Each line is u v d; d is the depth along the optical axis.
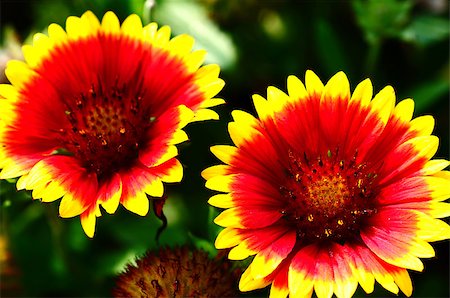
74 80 0.39
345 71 0.48
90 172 0.38
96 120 0.39
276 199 0.37
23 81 0.39
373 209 0.37
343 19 0.49
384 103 0.37
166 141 0.37
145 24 0.43
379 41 0.46
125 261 0.45
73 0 0.48
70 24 0.39
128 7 0.43
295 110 0.37
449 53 0.49
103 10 0.44
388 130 0.37
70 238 0.46
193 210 0.46
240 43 0.49
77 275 0.46
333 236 0.37
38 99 0.39
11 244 0.46
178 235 0.45
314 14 0.49
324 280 0.35
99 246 0.46
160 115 0.38
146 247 0.45
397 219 0.36
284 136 0.37
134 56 0.39
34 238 0.47
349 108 0.37
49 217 0.44
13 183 0.41
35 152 0.38
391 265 0.35
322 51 0.48
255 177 0.37
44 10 0.48
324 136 0.38
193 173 0.47
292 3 0.49
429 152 0.37
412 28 0.47
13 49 0.44
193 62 0.38
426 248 0.35
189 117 0.37
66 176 0.37
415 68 0.49
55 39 0.39
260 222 0.36
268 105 0.37
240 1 0.48
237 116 0.37
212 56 0.47
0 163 0.38
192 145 0.47
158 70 0.39
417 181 0.36
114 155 0.38
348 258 0.36
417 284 0.46
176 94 0.38
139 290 0.38
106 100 0.39
